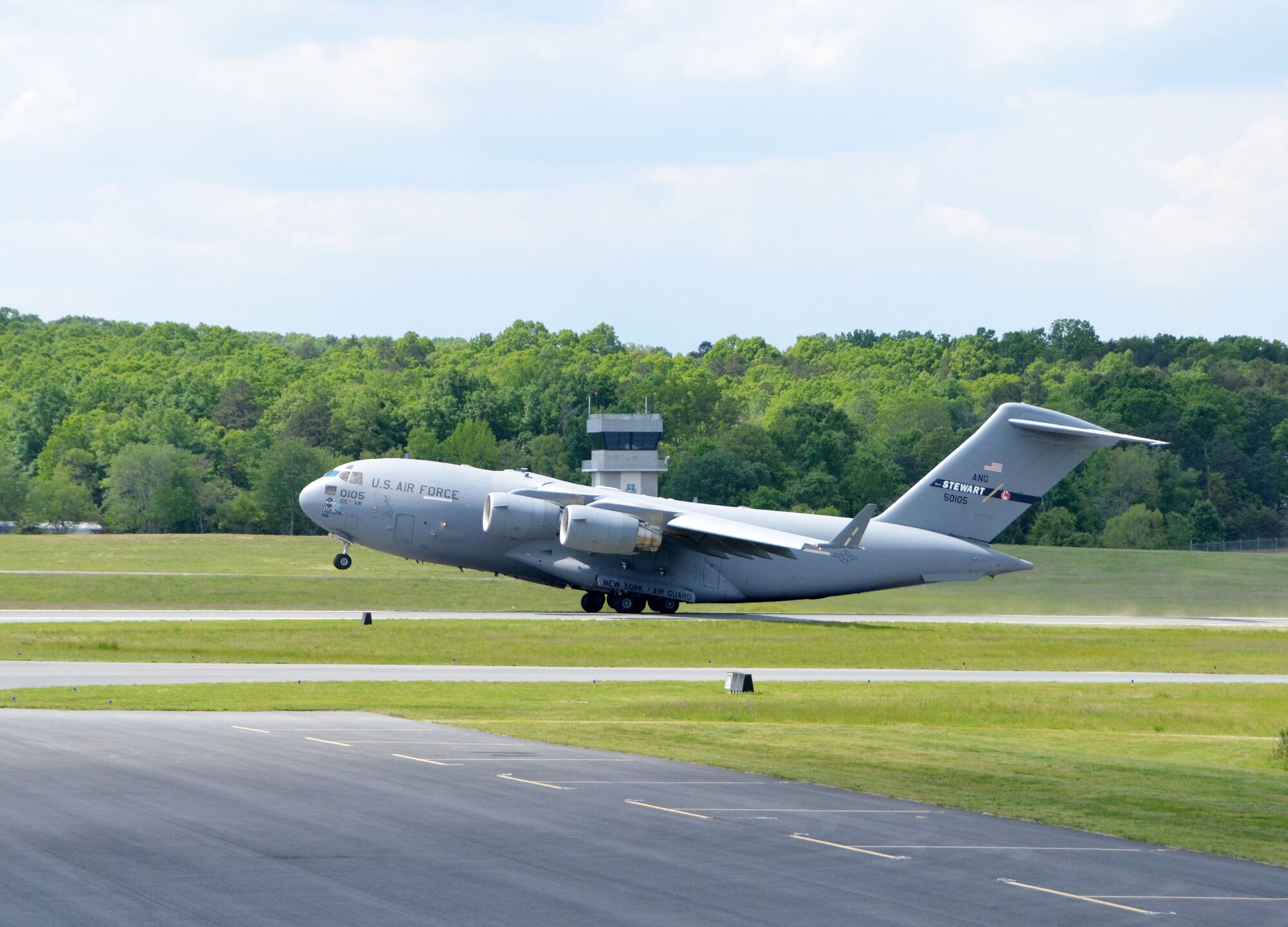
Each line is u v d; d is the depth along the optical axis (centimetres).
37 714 8619
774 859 4984
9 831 5078
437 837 5172
